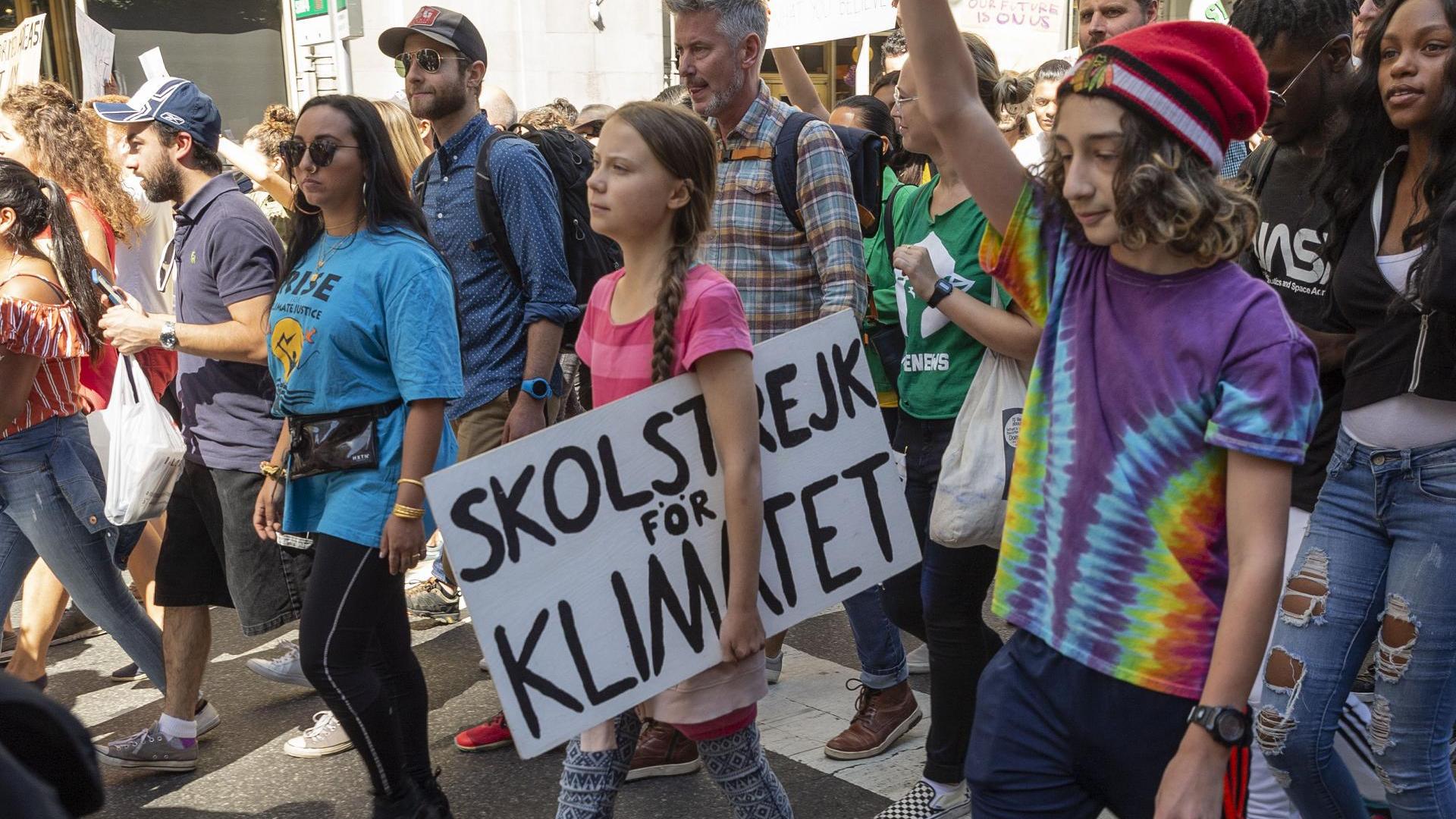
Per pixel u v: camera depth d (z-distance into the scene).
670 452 2.18
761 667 2.30
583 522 2.14
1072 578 1.71
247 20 11.59
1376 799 2.47
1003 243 1.88
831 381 2.31
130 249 4.53
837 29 5.68
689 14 3.09
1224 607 1.58
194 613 3.46
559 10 10.80
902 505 2.36
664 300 2.13
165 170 3.39
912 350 2.96
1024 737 1.77
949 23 1.84
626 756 2.37
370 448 2.71
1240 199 1.57
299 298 2.77
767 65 11.60
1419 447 2.18
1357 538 2.28
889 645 3.40
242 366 3.37
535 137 3.71
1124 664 1.66
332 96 2.79
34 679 4.00
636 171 2.12
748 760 2.33
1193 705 1.64
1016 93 3.43
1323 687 2.27
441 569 4.64
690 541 2.21
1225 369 1.58
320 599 2.71
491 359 3.68
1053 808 1.77
